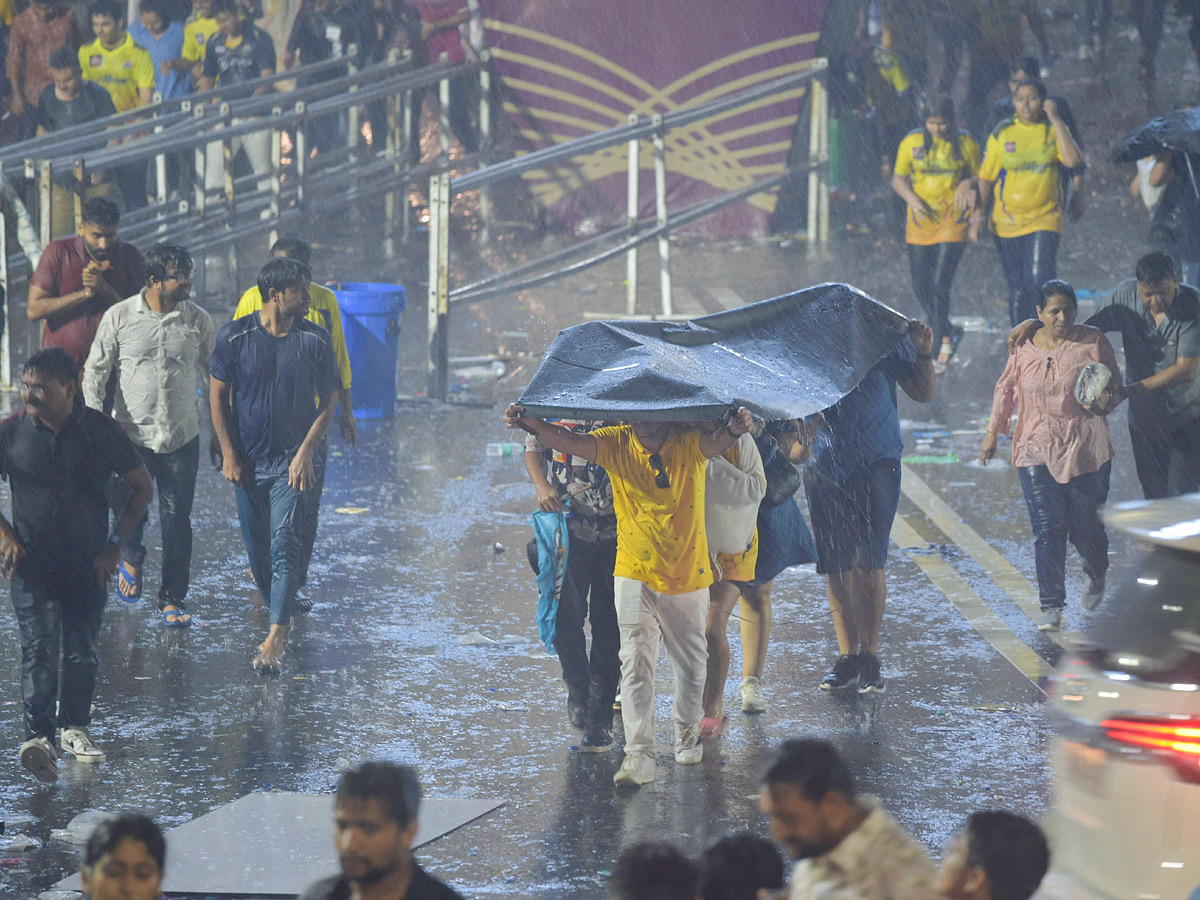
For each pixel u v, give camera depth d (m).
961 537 34.69
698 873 12.02
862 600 25.05
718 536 22.25
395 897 12.42
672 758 22.58
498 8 70.38
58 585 21.64
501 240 70.75
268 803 20.58
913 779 21.45
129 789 21.17
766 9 69.06
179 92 66.38
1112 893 13.84
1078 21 92.19
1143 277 28.20
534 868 18.70
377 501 37.78
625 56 70.12
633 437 21.28
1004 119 47.94
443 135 71.25
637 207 58.03
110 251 30.23
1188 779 13.40
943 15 75.06
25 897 17.83
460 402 48.47
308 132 68.62
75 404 21.47
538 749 22.91
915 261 50.72
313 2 70.62
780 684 25.81
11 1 67.44
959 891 12.72
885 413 24.84
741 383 21.84
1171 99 84.31
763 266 65.75
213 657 26.92
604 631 22.66
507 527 35.75
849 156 71.44
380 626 28.77
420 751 22.77
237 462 26.88
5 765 22.06
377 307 45.47
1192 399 28.23
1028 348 28.20
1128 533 15.02
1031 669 26.31
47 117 59.47
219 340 26.66
